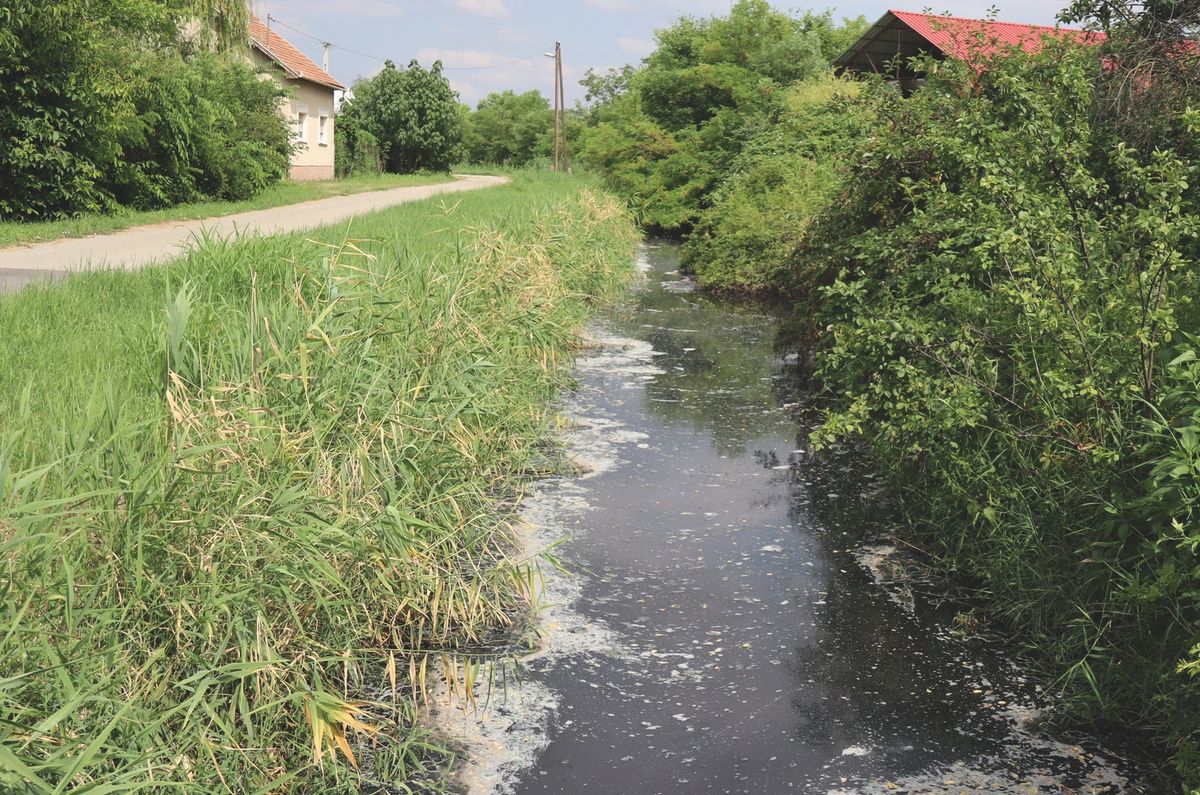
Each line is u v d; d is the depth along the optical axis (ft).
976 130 18.70
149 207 63.05
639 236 84.58
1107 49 21.84
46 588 10.38
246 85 83.61
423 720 12.40
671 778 11.32
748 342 38.73
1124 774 11.48
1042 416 15.23
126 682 10.35
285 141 86.69
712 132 85.76
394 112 163.02
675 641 14.66
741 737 12.17
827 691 13.32
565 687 13.30
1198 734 11.47
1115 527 13.23
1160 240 13.89
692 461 23.26
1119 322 14.66
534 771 11.42
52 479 12.78
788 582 16.71
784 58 91.04
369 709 12.53
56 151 53.16
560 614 15.43
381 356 19.12
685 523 19.33
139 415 15.26
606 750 11.86
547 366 30.19
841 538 18.69
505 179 139.85
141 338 20.17
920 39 72.64
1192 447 11.09
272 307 18.63
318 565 12.37
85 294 26.45
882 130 24.45
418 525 15.03
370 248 31.40
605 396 29.37
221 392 14.75
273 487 13.14
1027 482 15.37
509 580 16.24
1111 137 20.04
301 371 15.66
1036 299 14.19
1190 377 12.02
